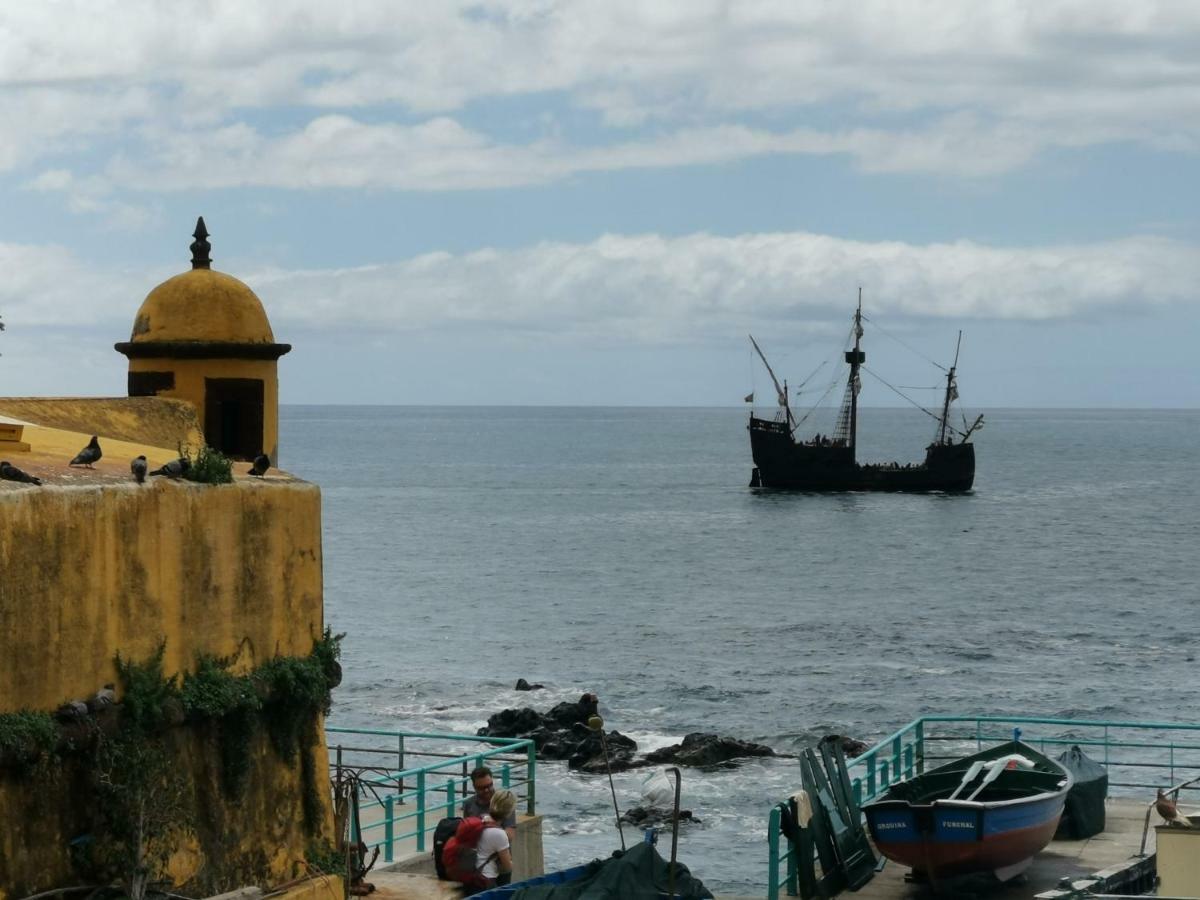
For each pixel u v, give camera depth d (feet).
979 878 85.35
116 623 59.82
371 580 472.03
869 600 429.38
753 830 184.34
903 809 85.30
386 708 270.67
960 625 376.89
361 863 78.59
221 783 64.90
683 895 77.41
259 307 92.53
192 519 63.46
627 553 557.33
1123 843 94.17
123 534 60.13
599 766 215.31
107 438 76.69
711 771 213.25
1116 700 278.67
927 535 626.64
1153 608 406.82
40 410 82.99
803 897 84.38
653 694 284.82
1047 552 559.38
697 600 429.38
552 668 313.73
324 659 70.28
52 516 56.95
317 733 70.54
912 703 276.00
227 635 65.31
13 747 54.70
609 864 76.54
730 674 305.94
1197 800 146.10
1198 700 278.67
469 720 260.01
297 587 69.46
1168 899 71.15
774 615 397.19
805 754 88.74
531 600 426.51
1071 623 379.35
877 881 89.10
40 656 56.54
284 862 68.49
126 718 59.67
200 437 86.69
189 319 90.38
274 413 92.94
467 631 367.45
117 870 59.06
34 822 56.80
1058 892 72.49
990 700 278.87
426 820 102.68
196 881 63.21
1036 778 93.35
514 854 93.04
